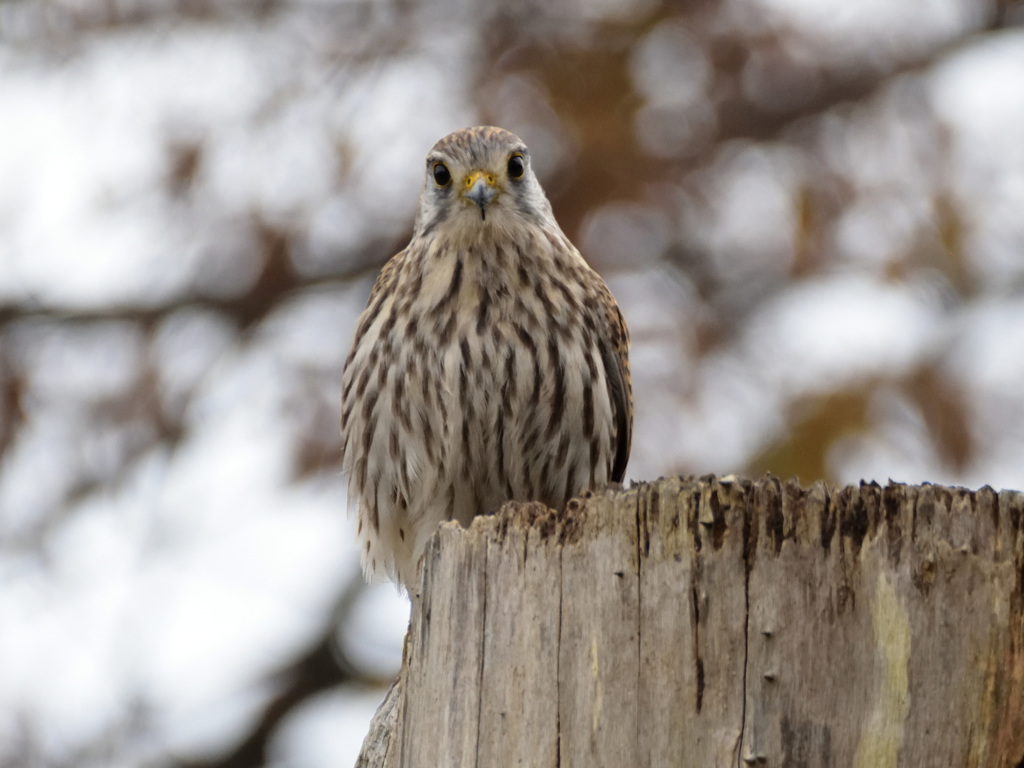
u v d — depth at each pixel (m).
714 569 4.67
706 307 14.50
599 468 7.92
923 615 4.58
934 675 4.56
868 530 4.64
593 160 13.59
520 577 4.91
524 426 7.64
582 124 13.61
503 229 7.70
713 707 4.61
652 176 13.70
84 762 13.84
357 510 8.13
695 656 4.64
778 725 4.57
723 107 14.74
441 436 7.60
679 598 4.68
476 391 7.56
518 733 4.83
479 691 4.93
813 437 12.97
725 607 4.65
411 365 7.62
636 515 4.77
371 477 7.82
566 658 4.79
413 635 5.25
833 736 4.56
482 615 4.98
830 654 4.59
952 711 4.55
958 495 4.64
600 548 4.80
